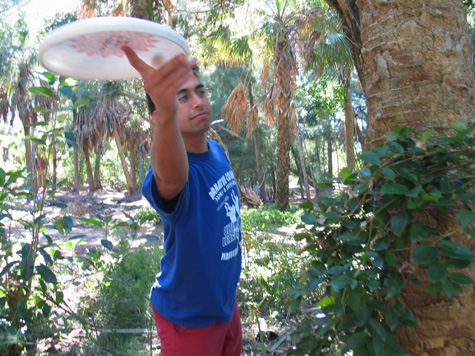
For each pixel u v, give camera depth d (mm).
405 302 1708
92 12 7949
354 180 1647
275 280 3516
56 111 2873
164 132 1117
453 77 1755
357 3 2014
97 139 25188
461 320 1677
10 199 2988
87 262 3451
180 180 1240
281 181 14898
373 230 1686
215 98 20719
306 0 11828
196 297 1585
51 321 2881
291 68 12555
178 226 1452
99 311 3268
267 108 13695
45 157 2969
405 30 1795
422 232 1524
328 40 10461
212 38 9266
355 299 1542
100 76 1507
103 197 24891
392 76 1818
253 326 3078
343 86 12953
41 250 2879
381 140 1858
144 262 4184
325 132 27641
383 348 1514
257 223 10750
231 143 25328
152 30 1110
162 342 1695
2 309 2736
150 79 1044
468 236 1685
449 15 1782
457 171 1609
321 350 1797
